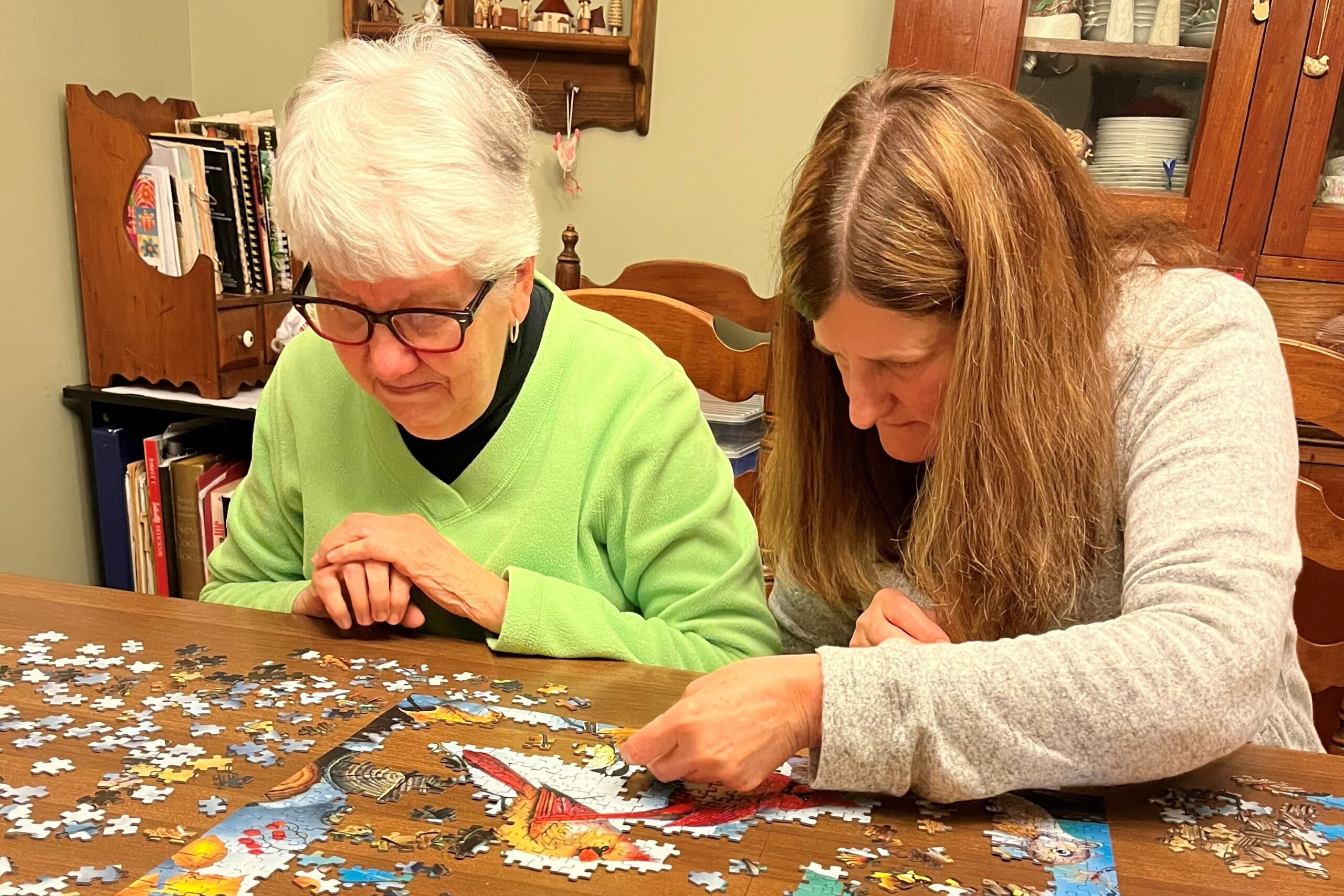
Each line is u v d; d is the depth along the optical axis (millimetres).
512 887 674
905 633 948
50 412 2240
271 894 656
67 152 2209
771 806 781
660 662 1104
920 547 967
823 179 865
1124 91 1988
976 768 750
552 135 2500
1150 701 731
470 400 1079
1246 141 1905
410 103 950
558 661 1035
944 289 831
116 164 2137
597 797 782
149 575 2281
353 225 899
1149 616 768
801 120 2400
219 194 2211
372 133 924
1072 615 970
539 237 1090
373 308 963
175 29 2570
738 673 805
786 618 1232
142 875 668
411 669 993
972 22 1950
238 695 919
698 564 1215
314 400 1254
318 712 896
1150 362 891
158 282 2162
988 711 745
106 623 1069
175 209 2158
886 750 751
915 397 901
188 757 810
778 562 1198
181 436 2285
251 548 1321
